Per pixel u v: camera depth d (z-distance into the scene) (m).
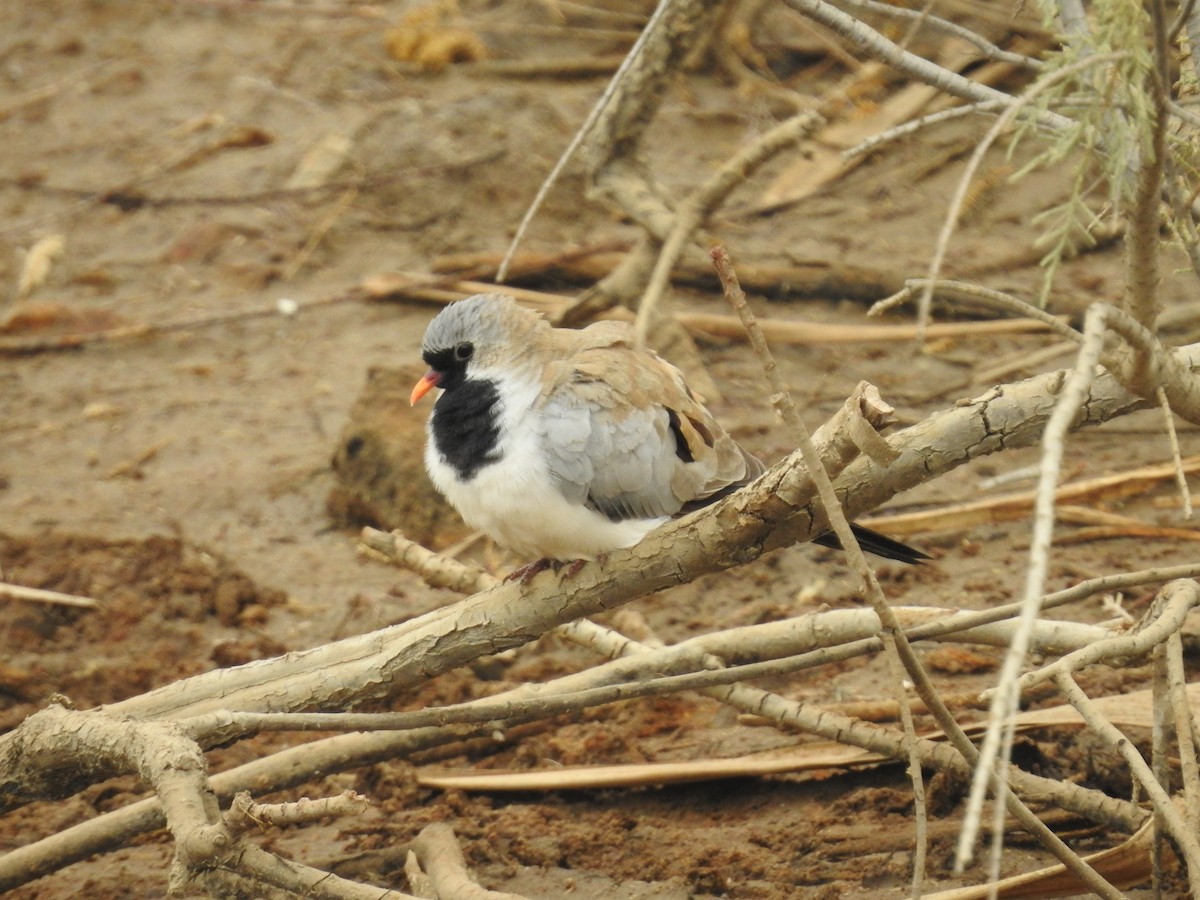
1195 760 7.77
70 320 16.53
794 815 9.48
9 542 12.98
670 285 16.09
